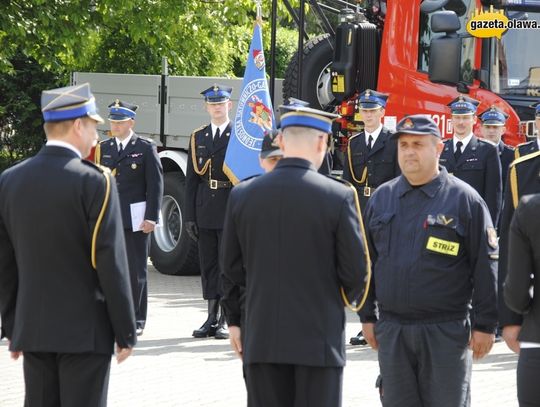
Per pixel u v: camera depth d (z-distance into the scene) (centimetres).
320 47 1522
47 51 2333
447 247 677
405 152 683
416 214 688
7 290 676
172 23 2361
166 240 1759
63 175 643
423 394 690
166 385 998
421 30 1375
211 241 1255
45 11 2153
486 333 677
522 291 613
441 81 1285
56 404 666
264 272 627
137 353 1145
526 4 1320
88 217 641
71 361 647
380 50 1423
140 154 1268
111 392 968
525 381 617
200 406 920
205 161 1258
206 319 1345
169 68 2650
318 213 621
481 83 1333
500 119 1284
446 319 678
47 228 640
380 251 695
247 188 642
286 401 637
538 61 1320
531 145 1139
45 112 654
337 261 632
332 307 629
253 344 628
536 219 602
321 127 637
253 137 1279
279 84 1638
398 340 686
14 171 661
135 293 1252
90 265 649
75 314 643
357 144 1244
